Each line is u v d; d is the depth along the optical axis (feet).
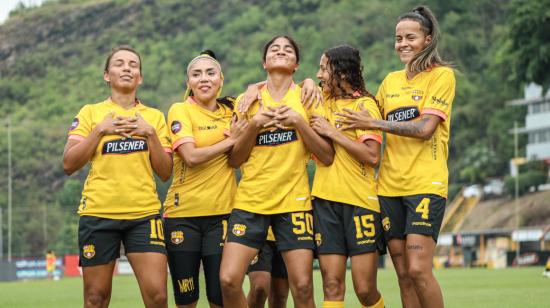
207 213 42.11
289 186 40.22
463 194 366.84
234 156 41.01
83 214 39.93
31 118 538.88
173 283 43.09
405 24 41.86
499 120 400.47
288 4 614.75
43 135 494.59
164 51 595.88
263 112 39.88
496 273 149.89
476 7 500.74
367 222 40.78
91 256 39.65
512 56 211.61
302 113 40.70
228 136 42.65
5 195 431.84
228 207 42.19
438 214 40.24
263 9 627.46
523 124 391.65
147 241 39.63
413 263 39.73
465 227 349.20
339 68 42.11
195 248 42.52
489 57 458.50
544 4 199.52
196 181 42.27
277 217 40.34
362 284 40.65
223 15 644.69
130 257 39.91
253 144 40.45
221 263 40.16
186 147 41.60
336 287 40.47
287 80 41.57
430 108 40.57
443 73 41.34
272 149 40.22
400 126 39.88
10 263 197.57
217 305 42.45
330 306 40.22
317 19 589.73
